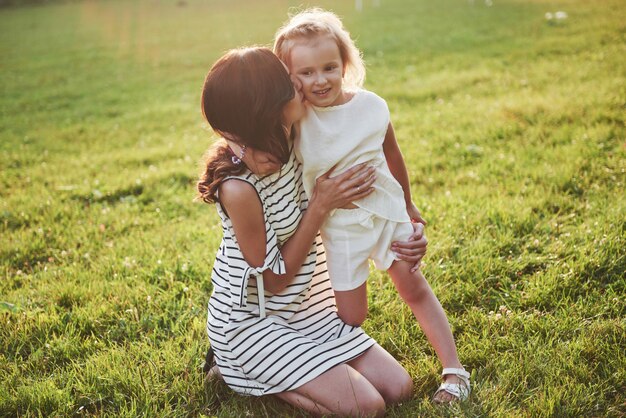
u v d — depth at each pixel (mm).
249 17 18375
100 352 2760
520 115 5820
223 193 2248
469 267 3193
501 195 4086
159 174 5480
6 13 25734
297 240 2322
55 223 4484
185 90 10164
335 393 2217
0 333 2971
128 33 17609
